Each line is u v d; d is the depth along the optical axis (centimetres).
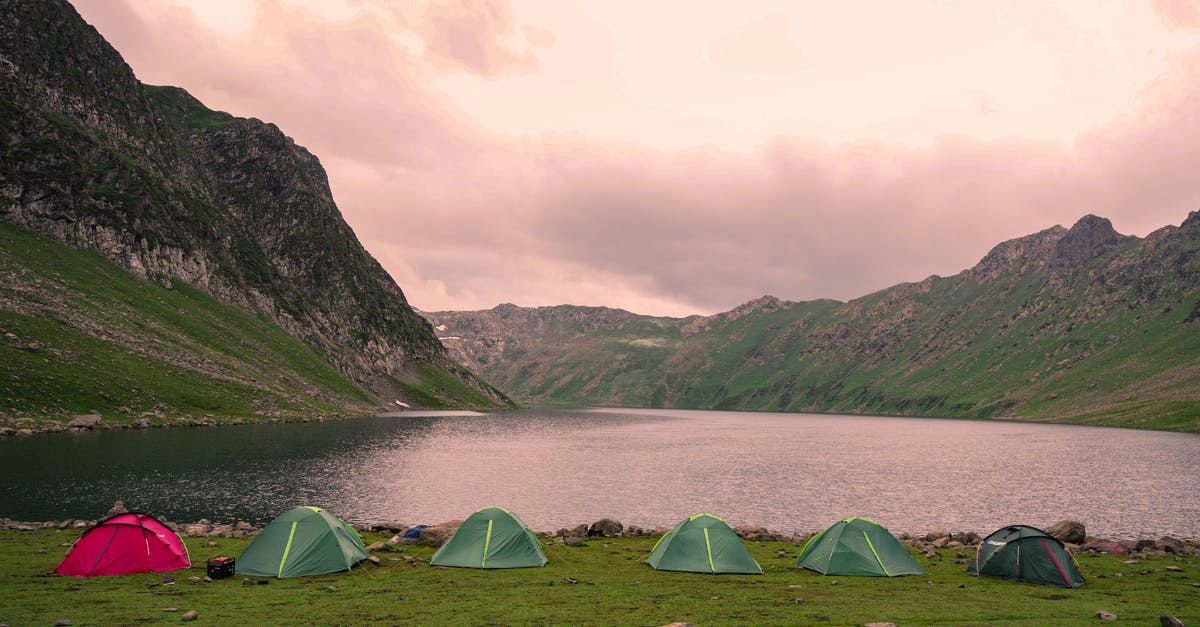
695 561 2894
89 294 15650
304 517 2853
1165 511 6619
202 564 2847
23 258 15575
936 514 6344
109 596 2205
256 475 7181
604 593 2373
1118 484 8725
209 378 15175
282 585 2450
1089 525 5872
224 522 4812
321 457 9138
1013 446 16512
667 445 15325
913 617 2034
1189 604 2253
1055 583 2597
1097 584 2628
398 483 7294
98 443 8825
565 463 10306
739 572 2853
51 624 1827
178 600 2166
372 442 11938
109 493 5628
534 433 18025
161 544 2716
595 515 5869
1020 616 2055
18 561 2800
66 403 10856
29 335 12200
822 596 2364
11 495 5347
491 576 2684
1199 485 8662
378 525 4144
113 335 14300
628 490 7500
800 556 3131
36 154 18450
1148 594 2430
